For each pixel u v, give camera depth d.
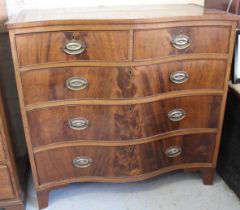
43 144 1.28
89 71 1.16
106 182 1.52
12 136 1.45
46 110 1.22
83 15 1.20
